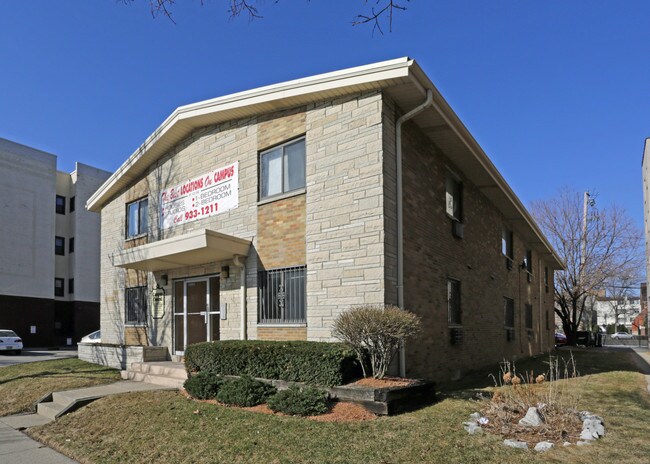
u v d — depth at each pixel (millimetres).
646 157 37438
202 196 12828
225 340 10484
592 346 34344
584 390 10125
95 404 8836
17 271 33844
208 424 6949
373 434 6223
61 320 37750
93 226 39125
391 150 9586
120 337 15656
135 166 15062
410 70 8930
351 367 8008
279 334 10305
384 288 8844
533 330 21953
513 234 19250
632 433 6395
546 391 8102
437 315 11195
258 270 11008
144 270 14180
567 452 5590
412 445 5824
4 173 33844
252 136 11695
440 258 11633
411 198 10328
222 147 12438
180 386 9906
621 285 47844
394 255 9328
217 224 12266
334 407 7324
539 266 24750
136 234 15523
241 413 7359
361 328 7797
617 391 10055
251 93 10938
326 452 5688
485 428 6484
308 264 9977
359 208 9352
